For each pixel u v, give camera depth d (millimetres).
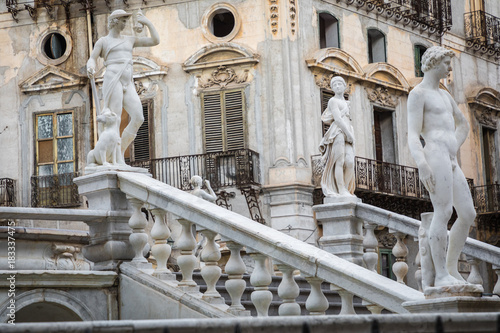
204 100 39656
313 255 10172
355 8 42062
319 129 39562
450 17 46250
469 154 46688
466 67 47812
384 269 38250
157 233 11578
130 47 13445
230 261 10680
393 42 43656
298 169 38219
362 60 42156
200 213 10977
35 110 41688
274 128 38719
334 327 6090
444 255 9797
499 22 48781
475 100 47125
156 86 40250
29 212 11523
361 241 16156
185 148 39750
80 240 12484
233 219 10688
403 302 9758
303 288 15719
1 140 41812
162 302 11234
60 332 5438
